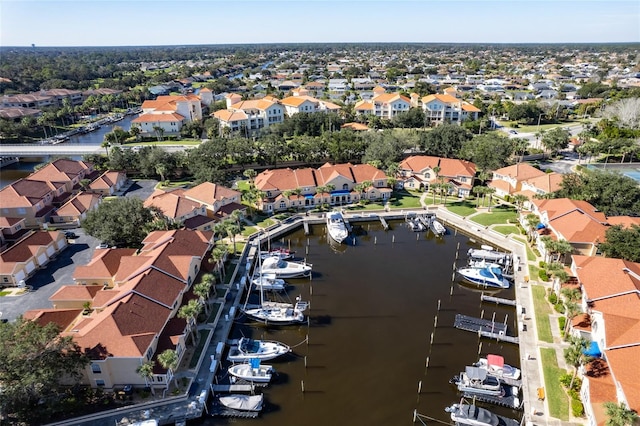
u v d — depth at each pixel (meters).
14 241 87.75
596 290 60.69
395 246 92.19
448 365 58.31
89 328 52.66
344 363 58.75
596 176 99.25
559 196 98.00
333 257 87.69
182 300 63.97
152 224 82.81
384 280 79.19
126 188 121.56
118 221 81.62
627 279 59.56
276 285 74.75
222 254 72.81
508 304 70.88
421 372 57.16
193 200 100.31
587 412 47.22
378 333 64.75
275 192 107.06
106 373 50.22
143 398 50.34
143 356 49.72
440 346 61.94
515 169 118.50
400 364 58.56
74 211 97.19
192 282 69.00
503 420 48.97
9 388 44.00
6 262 72.75
